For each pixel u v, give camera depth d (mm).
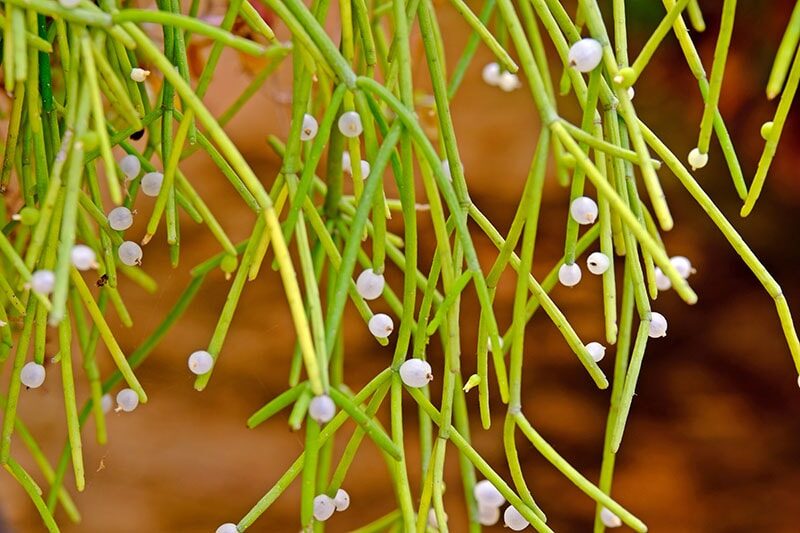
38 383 567
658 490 1148
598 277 1340
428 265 1304
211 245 1321
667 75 1150
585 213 548
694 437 1197
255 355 1246
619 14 560
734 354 1266
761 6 1012
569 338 552
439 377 1224
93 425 1140
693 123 1186
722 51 533
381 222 550
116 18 519
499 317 1296
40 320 563
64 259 494
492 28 1279
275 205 561
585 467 1183
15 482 1062
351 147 561
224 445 1162
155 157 869
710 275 1311
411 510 552
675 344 1287
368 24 577
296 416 507
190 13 605
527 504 557
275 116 1456
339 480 567
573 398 1255
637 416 1235
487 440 1202
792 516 1111
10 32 517
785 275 1269
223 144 510
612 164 563
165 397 1192
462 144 1516
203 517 1096
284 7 534
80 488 555
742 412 1223
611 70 535
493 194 1444
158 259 1288
